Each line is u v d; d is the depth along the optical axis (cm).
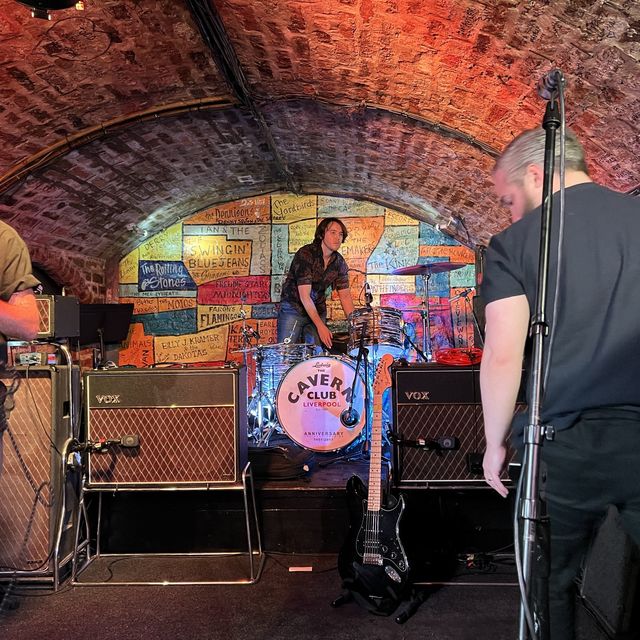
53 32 360
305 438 423
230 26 375
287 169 673
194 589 297
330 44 375
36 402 305
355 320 467
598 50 275
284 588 297
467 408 316
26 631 257
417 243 728
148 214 706
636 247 145
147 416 315
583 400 144
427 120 444
